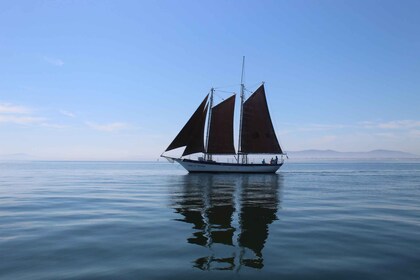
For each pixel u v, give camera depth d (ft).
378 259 31.73
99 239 39.04
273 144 202.39
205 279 26.63
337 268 29.22
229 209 63.10
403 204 71.46
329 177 192.34
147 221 50.29
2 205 67.92
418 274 27.78
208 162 205.67
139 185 125.90
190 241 38.32
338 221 50.85
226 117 202.49
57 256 32.32
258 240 38.93
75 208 63.82
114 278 26.66
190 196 86.02
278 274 27.81
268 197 83.97
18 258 31.63
